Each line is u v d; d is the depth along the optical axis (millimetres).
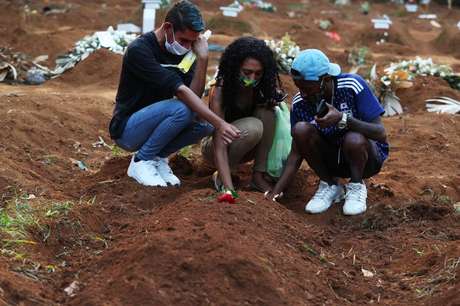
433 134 8320
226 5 22234
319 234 4934
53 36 14172
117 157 6344
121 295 3771
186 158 6496
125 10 20078
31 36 13914
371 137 5336
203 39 5570
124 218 5020
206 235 4078
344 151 5344
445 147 7930
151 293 3746
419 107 9906
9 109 7582
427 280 4301
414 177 6656
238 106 5566
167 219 4480
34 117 7398
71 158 6836
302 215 5469
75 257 4383
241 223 4430
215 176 5688
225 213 4484
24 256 4207
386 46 17312
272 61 5367
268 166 5734
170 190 5512
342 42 17891
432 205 5395
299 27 18438
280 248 4359
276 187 5539
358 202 5387
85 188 5637
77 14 18594
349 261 4621
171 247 3971
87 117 8031
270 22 18609
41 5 19688
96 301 3736
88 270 4121
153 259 3918
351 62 14039
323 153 5500
